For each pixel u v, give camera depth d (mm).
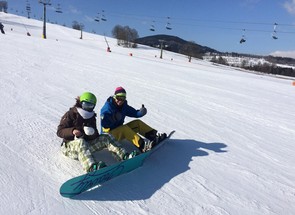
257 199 3570
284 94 13305
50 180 3365
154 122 6047
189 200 3350
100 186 3387
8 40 18469
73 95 7059
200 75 16656
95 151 3922
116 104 4273
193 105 8023
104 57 17891
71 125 3721
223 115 7438
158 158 4340
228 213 3205
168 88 9977
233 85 13984
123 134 4168
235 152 5012
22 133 4508
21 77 8141
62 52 16328
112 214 2932
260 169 4445
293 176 4348
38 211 2812
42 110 5695
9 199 2920
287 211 3406
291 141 6074
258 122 7250
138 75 11977
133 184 3525
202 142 5289
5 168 3461
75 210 2912
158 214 3025
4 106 5602
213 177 3979
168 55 62906
